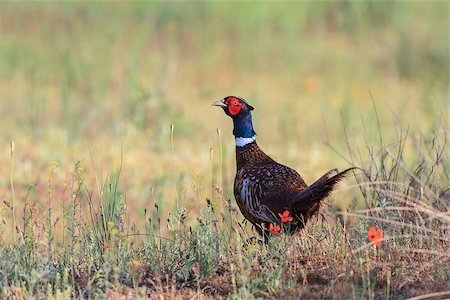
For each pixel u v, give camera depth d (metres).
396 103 30.11
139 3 37.00
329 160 22.56
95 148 23.16
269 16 38.41
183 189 16.33
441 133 17.23
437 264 11.71
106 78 30.08
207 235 12.21
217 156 22.86
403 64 35.16
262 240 12.92
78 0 37.16
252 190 13.27
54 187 19.05
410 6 37.62
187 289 11.54
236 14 37.56
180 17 36.88
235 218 13.95
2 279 11.55
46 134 25.03
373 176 14.91
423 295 10.88
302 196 12.45
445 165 15.24
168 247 12.51
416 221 12.55
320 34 38.84
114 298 11.09
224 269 12.08
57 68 31.62
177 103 29.11
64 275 11.25
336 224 13.01
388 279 10.88
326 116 28.50
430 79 32.62
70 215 13.36
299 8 39.19
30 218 12.91
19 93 29.78
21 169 20.62
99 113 26.88
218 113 29.12
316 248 12.54
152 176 20.41
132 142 24.25
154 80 29.92
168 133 25.59
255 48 36.44
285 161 22.36
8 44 34.00
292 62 36.06
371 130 24.84
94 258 12.20
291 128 27.34
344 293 11.07
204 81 33.31
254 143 14.10
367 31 38.50
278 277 11.12
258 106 28.22
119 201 13.01
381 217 13.04
